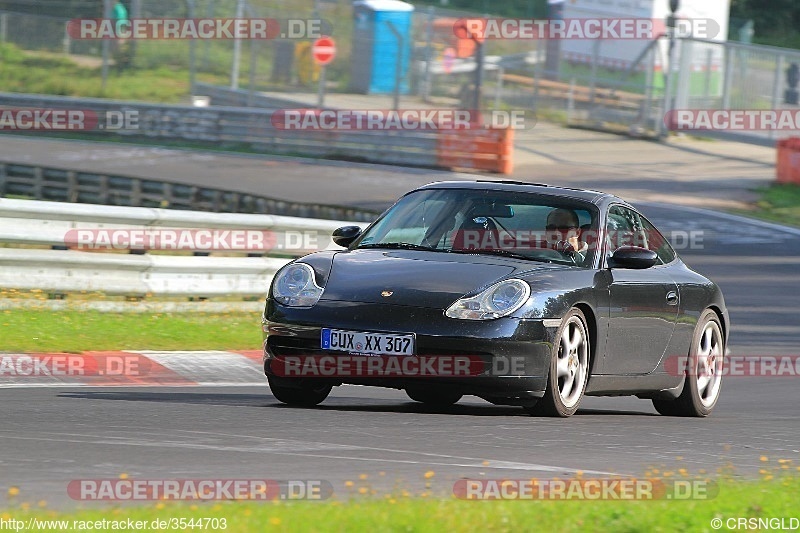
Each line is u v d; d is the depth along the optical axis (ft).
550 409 85.92
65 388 93.71
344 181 322.34
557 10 416.26
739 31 494.18
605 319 90.07
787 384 131.54
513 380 82.33
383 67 450.71
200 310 141.49
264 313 86.79
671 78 393.91
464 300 82.53
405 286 83.87
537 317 82.99
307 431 74.69
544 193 95.66
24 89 469.98
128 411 80.94
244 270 148.46
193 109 389.60
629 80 401.90
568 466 67.10
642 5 396.57
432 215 94.27
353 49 453.58
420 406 95.91
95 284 136.36
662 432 86.58
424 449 69.92
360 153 361.30
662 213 281.74
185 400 89.71
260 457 64.64
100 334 118.93
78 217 135.85
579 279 88.28
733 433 89.86
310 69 460.14
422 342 81.05
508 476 62.23
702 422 97.91
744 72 378.12
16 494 52.31
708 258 237.04
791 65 367.04
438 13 461.78
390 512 48.26
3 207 130.62
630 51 400.88
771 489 60.08
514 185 96.99
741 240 256.32
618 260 91.56
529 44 441.27
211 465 61.67
